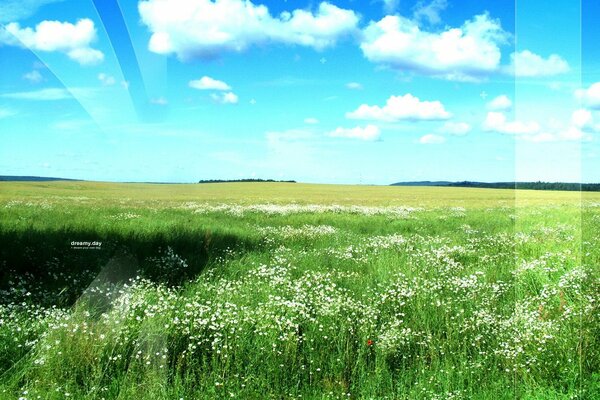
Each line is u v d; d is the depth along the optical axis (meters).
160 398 3.04
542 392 3.26
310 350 3.80
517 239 7.63
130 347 3.45
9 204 8.50
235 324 4.05
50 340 3.37
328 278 5.68
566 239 6.78
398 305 4.91
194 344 3.76
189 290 5.01
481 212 17.12
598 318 3.77
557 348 3.58
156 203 14.01
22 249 5.01
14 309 3.81
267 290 5.11
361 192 43.81
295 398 3.29
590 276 4.42
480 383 3.51
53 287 4.39
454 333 4.23
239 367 3.48
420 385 3.41
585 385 3.28
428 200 29.36
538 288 4.91
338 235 9.50
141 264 5.38
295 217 13.46
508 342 3.90
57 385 3.02
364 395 3.37
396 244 8.49
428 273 6.12
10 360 3.21
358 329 4.25
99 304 3.98
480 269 6.37
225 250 6.97
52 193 14.89
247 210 15.49
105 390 3.05
